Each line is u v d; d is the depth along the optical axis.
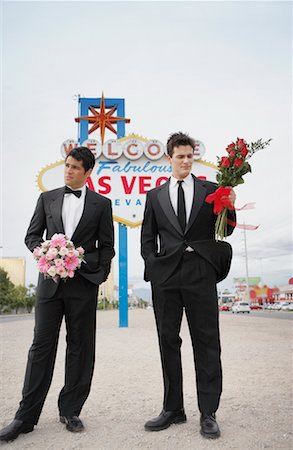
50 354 2.91
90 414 3.24
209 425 2.69
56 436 2.74
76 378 2.94
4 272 59.84
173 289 2.92
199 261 2.92
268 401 3.53
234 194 2.80
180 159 3.03
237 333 10.10
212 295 2.92
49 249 2.79
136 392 3.95
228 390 3.94
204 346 2.86
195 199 3.03
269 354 6.36
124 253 12.64
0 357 6.43
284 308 48.34
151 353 6.61
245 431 2.78
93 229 3.13
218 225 2.88
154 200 3.14
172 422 2.95
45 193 3.24
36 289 3.06
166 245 3.01
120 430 2.85
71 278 2.94
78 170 3.06
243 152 2.82
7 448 2.53
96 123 13.01
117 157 11.75
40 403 2.82
